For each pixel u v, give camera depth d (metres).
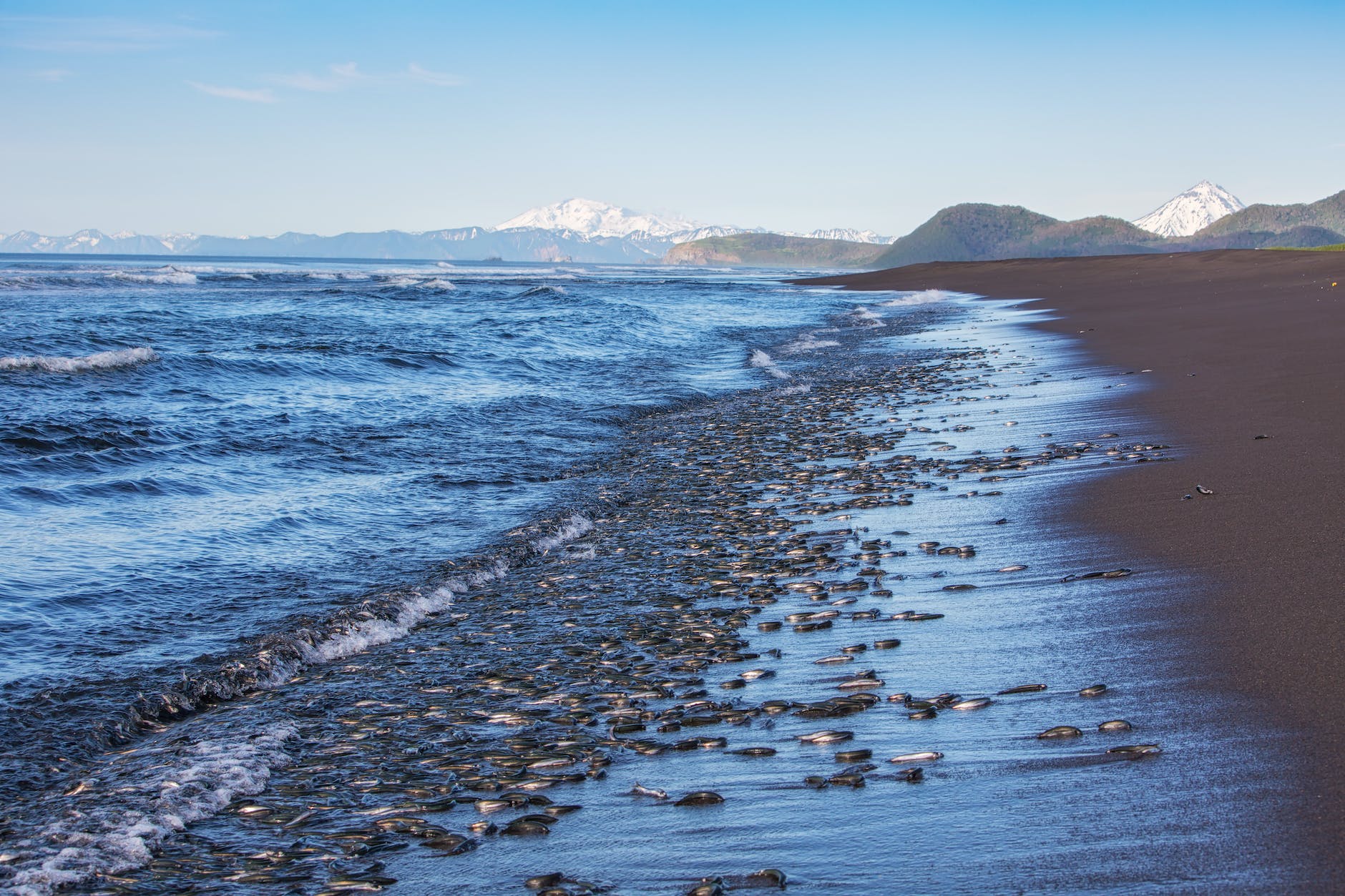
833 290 63.06
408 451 12.71
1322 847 2.96
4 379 15.88
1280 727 3.80
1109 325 25.31
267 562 7.93
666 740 4.43
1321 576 5.50
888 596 6.35
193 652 6.03
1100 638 5.09
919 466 10.63
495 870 3.38
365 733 4.83
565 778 4.11
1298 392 12.02
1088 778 3.60
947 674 4.91
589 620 6.46
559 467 12.09
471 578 7.54
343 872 3.46
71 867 3.56
